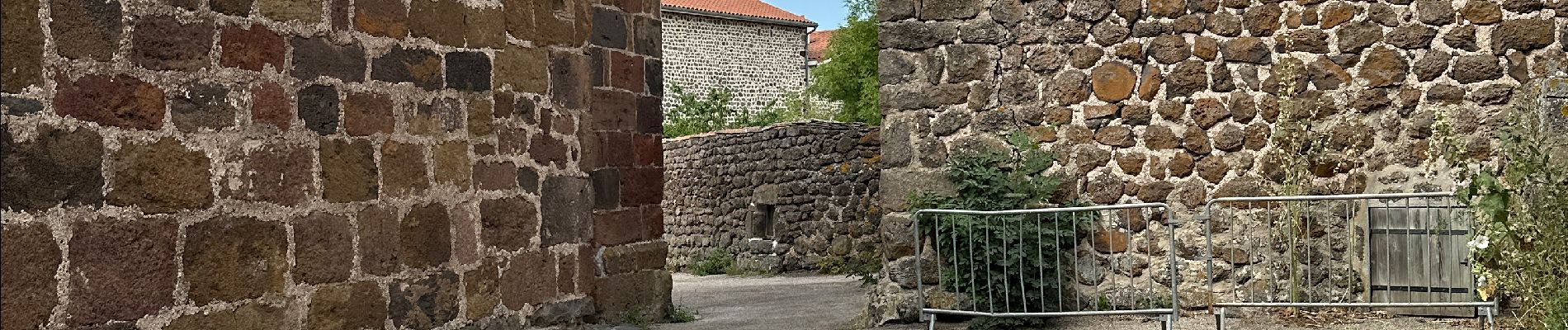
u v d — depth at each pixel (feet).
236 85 10.37
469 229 13.28
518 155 14.23
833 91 100.07
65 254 8.95
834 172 50.01
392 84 12.14
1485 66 20.77
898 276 23.26
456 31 13.12
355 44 11.68
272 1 10.76
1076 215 22.48
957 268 22.44
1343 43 21.48
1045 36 22.74
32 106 8.68
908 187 23.24
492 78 13.74
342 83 11.50
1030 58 22.79
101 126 9.20
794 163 51.65
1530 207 17.06
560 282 15.02
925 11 23.21
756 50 126.93
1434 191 20.44
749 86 126.21
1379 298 21.67
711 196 57.21
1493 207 17.01
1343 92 21.50
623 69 28.25
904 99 23.30
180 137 9.85
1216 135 22.09
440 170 12.82
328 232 11.30
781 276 50.78
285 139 10.85
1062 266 22.63
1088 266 22.62
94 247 9.16
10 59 8.51
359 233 11.66
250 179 10.50
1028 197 22.50
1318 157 21.66
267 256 10.66
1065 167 22.70
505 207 13.93
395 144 12.17
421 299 12.48
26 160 8.64
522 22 14.34
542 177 14.70
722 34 124.67
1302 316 21.61
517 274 14.14
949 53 23.09
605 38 27.55
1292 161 21.58
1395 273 21.52
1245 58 21.93
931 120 23.16
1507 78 20.66
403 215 12.25
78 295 9.05
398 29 12.24
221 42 10.24
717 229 56.70
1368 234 21.66
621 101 28.14
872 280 30.55
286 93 10.88
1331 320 21.26
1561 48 20.42
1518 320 17.90
